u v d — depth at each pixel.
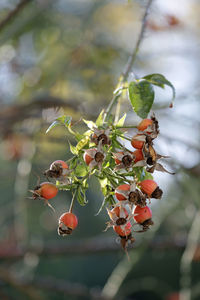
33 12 4.43
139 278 9.92
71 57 4.76
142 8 2.56
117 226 1.81
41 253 4.76
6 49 4.82
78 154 1.75
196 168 3.81
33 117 4.42
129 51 4.77
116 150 1.75
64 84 4.95
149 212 1.83
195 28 4.66
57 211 7.11
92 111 4.32
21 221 4.56
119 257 5.10
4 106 4.56
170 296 5.57
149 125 1.77
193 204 4.11
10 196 8.14
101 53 4.83
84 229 10.37
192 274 8.49
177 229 4.89
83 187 1.79
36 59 5.02
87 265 10.67
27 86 5.01
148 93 1.91
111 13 4.80
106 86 4.88
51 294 5.33
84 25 4.67
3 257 4.75
